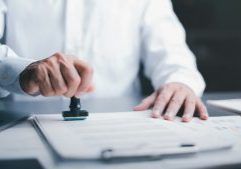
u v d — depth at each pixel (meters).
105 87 1.30
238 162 0.49
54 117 0.75
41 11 1.23
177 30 1.30
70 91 0.73
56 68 0.73
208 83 2.49
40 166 0.49
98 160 0.48
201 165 0.48
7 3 1.24
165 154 0.50
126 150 0.50
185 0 2.46
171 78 1.01
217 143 0.54
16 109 0.90
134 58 1.33
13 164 0.50
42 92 0.75
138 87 1.40
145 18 1.31
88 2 1.26
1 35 1.19
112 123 0.69
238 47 2.51
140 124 0.68
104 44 1.28
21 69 0.80
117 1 1.29
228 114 0.84
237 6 2.75
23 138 0.60
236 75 2.51
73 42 1.24
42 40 1.24
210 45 2.49
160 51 1.23
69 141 0.55
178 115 0.78
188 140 0.56
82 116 0.73
